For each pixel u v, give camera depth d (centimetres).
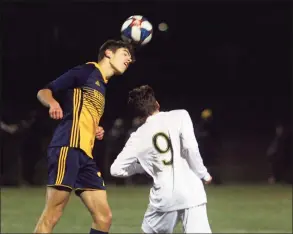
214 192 5584
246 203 4712
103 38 9362
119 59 1981
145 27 2130
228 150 9275
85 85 1906
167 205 1767
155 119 1827
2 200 4916
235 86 9869
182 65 9738
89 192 1942
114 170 1828
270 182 6656
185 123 1811
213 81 9819
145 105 1842
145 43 2141
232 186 6209
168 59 9650
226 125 9612
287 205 4597
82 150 1884
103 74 1958
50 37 9319
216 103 9744
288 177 6869
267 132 9600
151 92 1862
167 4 9600
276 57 9912
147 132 1814
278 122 9681
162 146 1797
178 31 9738
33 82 9256
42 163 6838
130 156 1816
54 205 1852
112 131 6625
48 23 9306
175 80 9700
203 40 9831
